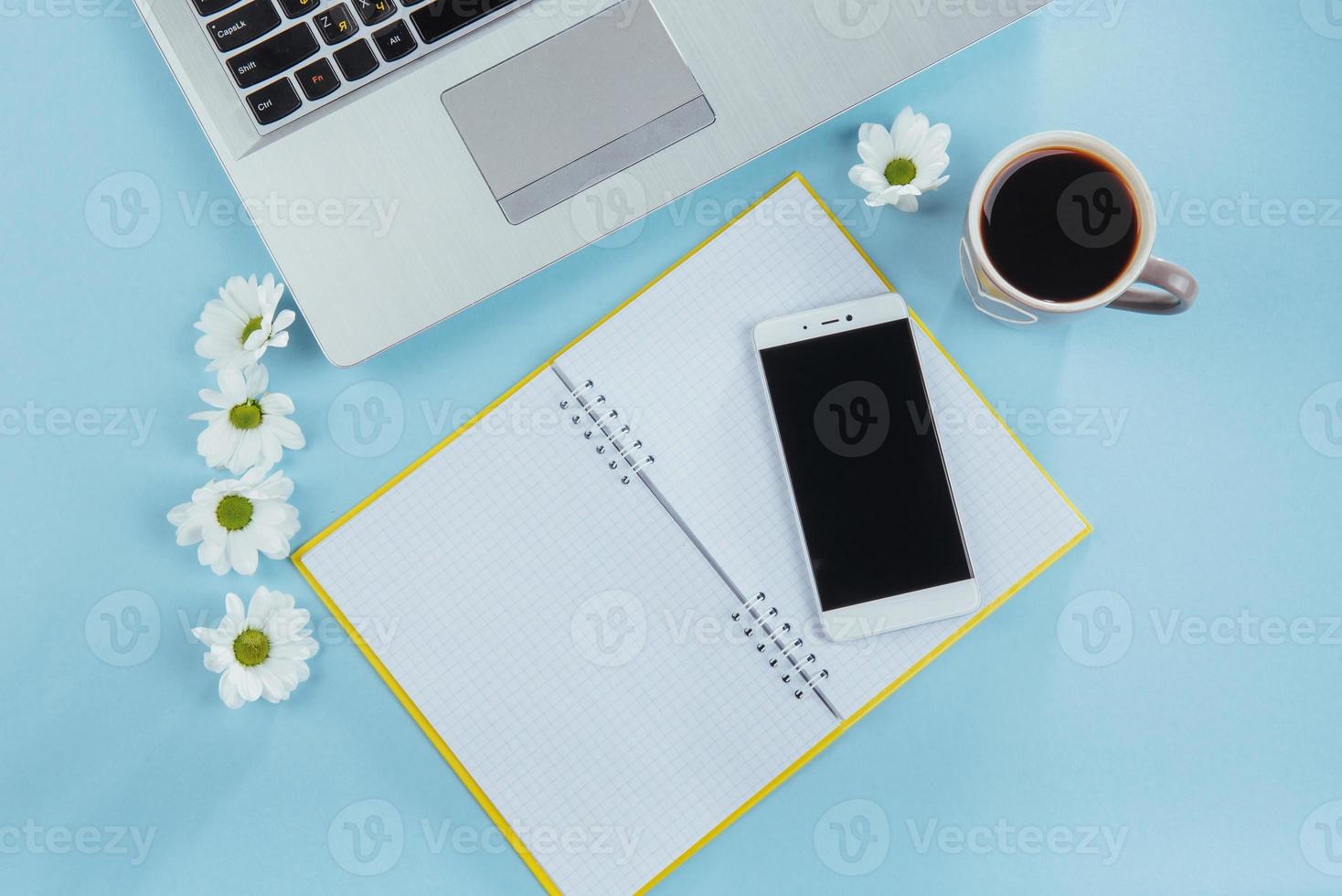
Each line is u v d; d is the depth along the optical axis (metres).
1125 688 0.73
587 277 0.74
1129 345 0.74
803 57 0.67
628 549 0.72
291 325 0.73
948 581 0.68
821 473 0.69
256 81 0.64
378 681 0.72
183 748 0.72
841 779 0.72
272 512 0.69
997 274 0.63
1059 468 0.73
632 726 0.71
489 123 0.66
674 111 0.67
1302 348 0.74
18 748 0.72
